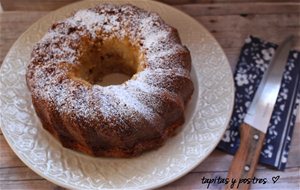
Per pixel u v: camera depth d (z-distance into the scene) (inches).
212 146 23.6
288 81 27.2
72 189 22.1
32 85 23.6
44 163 23.0
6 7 30.4
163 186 23.2
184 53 25.0
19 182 23.3
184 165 23.0
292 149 24.9
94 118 22.0
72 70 24.3
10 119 24.5
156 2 29.2
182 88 24.0
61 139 23.5
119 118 22.1
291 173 24.0
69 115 22.2
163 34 25.3
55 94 22.7
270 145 24.8
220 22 30.2
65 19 26.5
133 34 25.4
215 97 25.8
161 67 24.1
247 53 28.5
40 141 23.9
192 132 24.4
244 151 23.7
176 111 23.6
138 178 22.5
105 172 22.8
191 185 23.4
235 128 25.4
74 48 24.9
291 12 30.7
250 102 26.5
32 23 29.9
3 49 28.7
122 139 22.3
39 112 23.6
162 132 23.4
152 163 23.2
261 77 27.5
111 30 25.5
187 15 28.9
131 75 27.1
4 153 24.3
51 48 24.5
